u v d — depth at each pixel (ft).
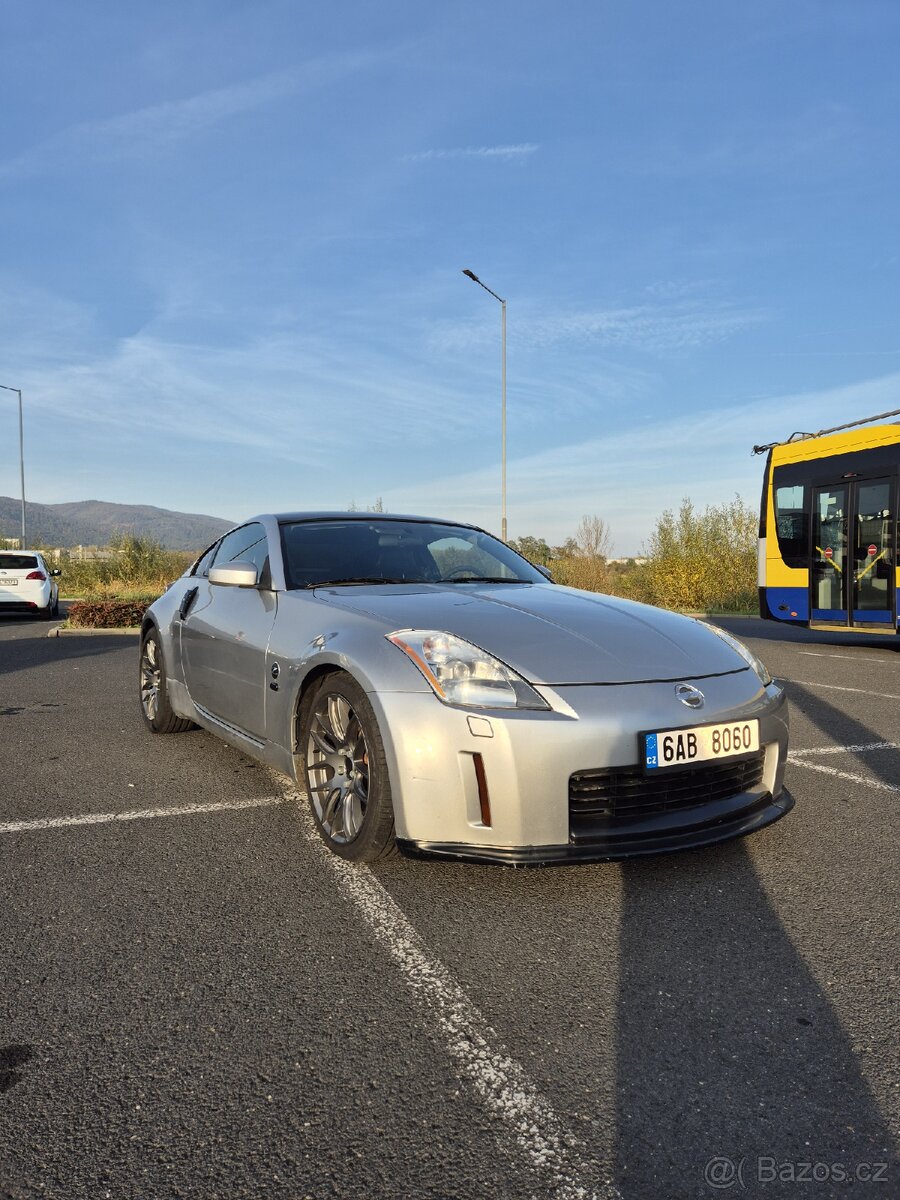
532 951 7.48
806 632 46.52
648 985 6.89
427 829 8.43
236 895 8.70
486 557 13.76
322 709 9.91
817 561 37.14
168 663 15.34
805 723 18.08
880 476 34.01
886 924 8.02
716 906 8.43
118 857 9.77
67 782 12.98
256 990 6.79
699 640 10.10
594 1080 5.64
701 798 9.02
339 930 7.89
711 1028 6.26
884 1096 5.46
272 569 12.32
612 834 8.34
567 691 8.52
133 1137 5.05
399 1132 5.12
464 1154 4.93
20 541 114.42
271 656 11.00
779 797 9.75
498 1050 5.98
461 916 8.20
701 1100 5.42
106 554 92.07
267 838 10.44
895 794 12.40
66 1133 5.08
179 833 10.62
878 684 24.40
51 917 8.14
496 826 8.20
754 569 67.31
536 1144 5.01
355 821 9.47
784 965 7.22
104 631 40.16
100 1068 5.74
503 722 8.21
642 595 73.15
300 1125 5.18
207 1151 4.94
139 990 6.79
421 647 8.95
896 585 33.17
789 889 8.84
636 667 9.04
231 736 12.62
